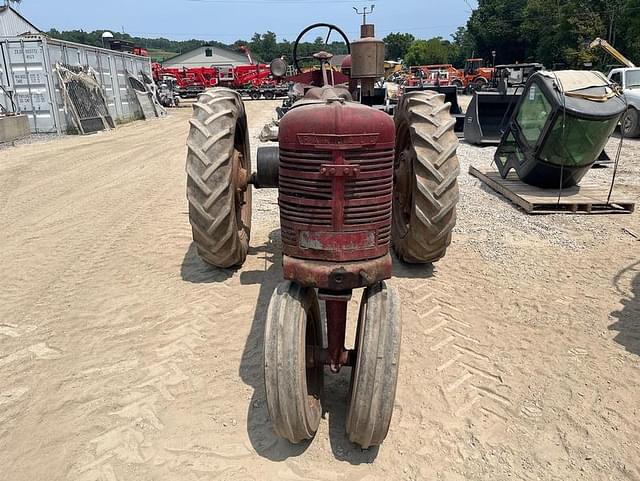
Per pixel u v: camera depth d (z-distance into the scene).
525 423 3.22
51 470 2.91
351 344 3.97
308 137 2.73
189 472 2.87
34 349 4.06
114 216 7.52
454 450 3.01
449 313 4.50
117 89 22.91
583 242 6.15
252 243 6.14
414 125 4.43
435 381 3.60
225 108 4.52
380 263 2.84
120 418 3.29
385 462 2.92
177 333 4.23
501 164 9.01
